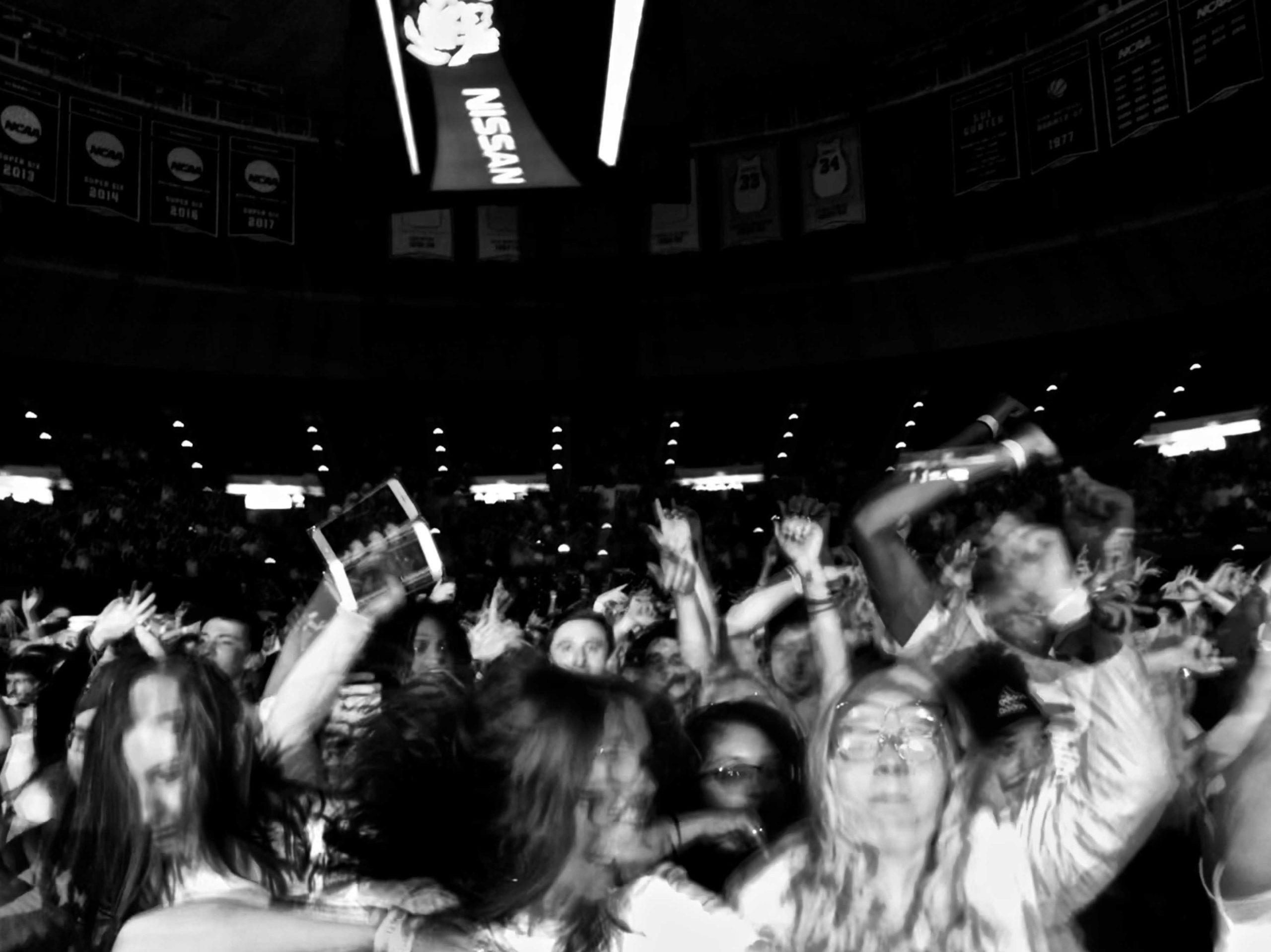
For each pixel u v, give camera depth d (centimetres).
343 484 2000
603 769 153
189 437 1992
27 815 255
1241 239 1681
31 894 179
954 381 1977
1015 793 174
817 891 154
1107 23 1500
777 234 1889
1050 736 188
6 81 1591
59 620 591
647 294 2108
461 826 150
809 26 1789
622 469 2042
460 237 1958
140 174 1714
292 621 309
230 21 1738
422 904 149
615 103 644
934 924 149
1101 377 1870
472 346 2117
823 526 275
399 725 168
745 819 191
